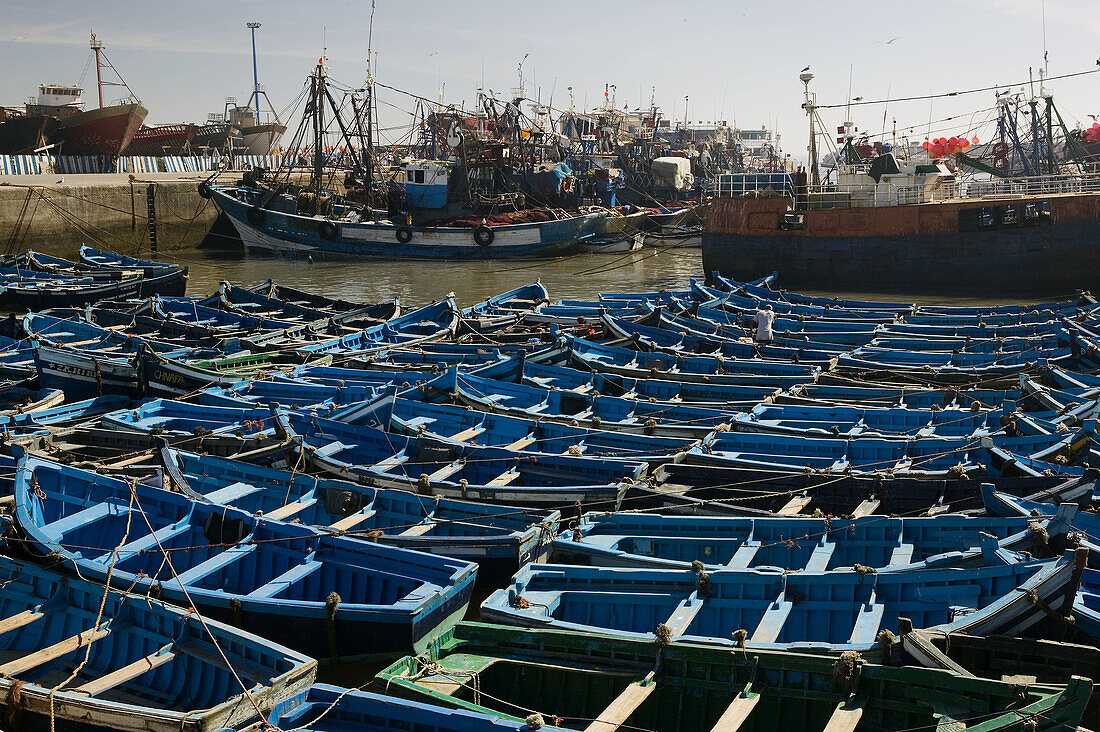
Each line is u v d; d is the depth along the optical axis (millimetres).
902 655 13539
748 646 13773
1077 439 22125
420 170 84188
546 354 33375
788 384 30469
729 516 19281
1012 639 13211
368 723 12688
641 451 23828
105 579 16094
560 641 14273
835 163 62562
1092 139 99500
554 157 99562
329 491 20875
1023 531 16734
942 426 25797
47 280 51281
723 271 61219
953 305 52094
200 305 43562
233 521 18344
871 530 18172
